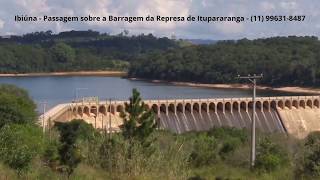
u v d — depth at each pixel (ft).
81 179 104.06
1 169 103.65
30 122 264.93
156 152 114.73
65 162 125.08
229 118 598.34
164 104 565.53
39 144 164.35
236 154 214.48
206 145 220.23
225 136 349.82
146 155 112.16
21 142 136.87
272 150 200.44
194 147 212.64
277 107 634.43
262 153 197.67
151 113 157.69
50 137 219.20
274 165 162.81
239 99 609.01
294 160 165.68
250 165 183.32
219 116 595.06
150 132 153.58
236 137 338.13
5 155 117.80
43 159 148.46
